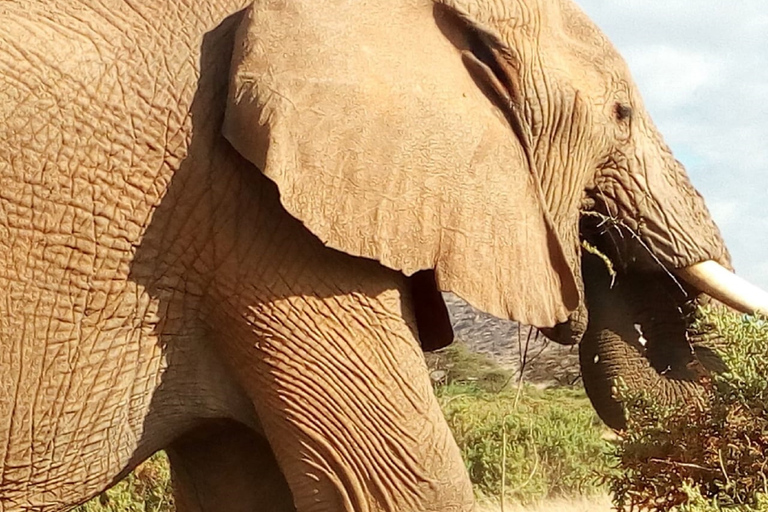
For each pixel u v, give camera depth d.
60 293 6.09
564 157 7.09
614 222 7.63
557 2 7.27
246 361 6.32
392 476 6.21
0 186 5.96
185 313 6.33
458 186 6.25
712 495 7.16
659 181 7.69
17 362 6.05
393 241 6.08
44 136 6.02
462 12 6.54
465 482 6.33
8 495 6.20
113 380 6.25
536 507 12.27
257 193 6.22
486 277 6.27
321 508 6.29
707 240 7.79
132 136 6.14
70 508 6.36
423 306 6.70
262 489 7.14
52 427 6.16
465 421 14.29
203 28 6.37
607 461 8.31
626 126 7.52
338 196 6.01
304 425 6.23
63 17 6.18
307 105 6.02
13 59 6.02
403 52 6.32
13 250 6.00
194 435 6.85
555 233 6.59
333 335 6.19
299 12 6.17
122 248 6.17
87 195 6.09
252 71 6.03
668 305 8.03
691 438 7.23
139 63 6.20
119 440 6.34
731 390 7.10
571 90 7.00
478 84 6.57
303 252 6.20
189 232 6.23
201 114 6.22
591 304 8.05
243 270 6.23
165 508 10.59
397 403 6.20
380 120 6.11
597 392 8.05
